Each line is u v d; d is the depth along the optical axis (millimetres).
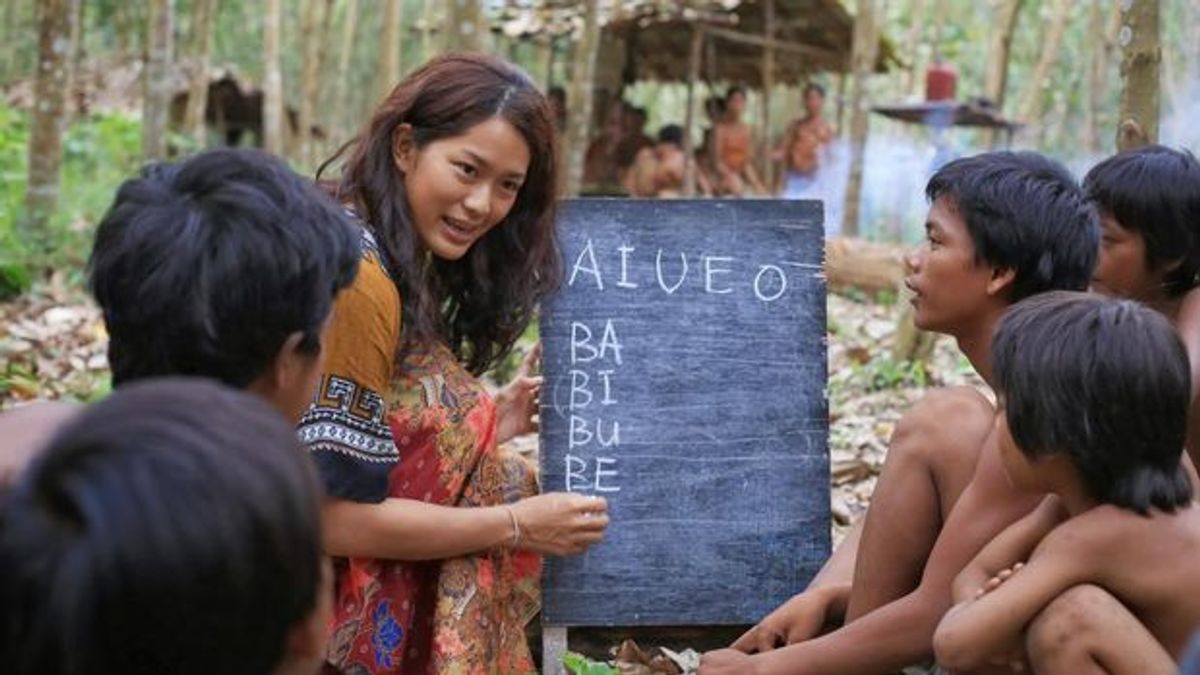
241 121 19156
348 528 3465
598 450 4367
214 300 2494
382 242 3662
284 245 2523
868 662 3656
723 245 4512
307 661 1792
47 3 11461
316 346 2629
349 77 22859
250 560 1620
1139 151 4301
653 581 4340
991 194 3754
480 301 4008
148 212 2545
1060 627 3109
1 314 9602
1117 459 3154
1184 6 17469
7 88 18969
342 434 3398
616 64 16453
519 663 4012
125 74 20531
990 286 3773
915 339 9227
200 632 1612
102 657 1593
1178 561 3162
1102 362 3109
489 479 3879
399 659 3688
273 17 16047
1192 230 4207
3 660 1586
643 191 16438
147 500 1581
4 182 13602
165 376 2553
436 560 3725
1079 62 21328
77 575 1559
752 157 18141
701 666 3889
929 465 3754
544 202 3908
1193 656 3020
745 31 17266
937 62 16953
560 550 3795
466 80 3682
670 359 4434
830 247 13188
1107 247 4258
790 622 4020
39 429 2217
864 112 14617
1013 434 3227
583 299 4434
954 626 3180
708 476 4391
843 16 16906
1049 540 3215
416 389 3744
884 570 3791
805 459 4430
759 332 4469
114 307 2559
